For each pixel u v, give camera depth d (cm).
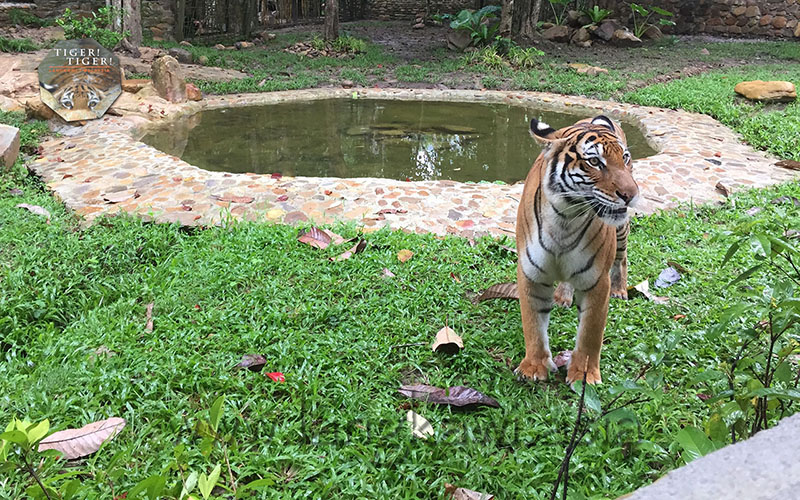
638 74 1402
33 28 1545
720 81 1277
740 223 231
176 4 1677
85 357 344
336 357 357
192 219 551
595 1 2156
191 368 335
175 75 1080
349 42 1688
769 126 878
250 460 271
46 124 870
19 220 514
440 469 273
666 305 418
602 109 1098
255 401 317
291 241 496
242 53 1605
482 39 1700
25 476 258
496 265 480
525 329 345
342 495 258
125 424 291
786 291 224
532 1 1836
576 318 412
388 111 1107
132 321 386
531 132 319
